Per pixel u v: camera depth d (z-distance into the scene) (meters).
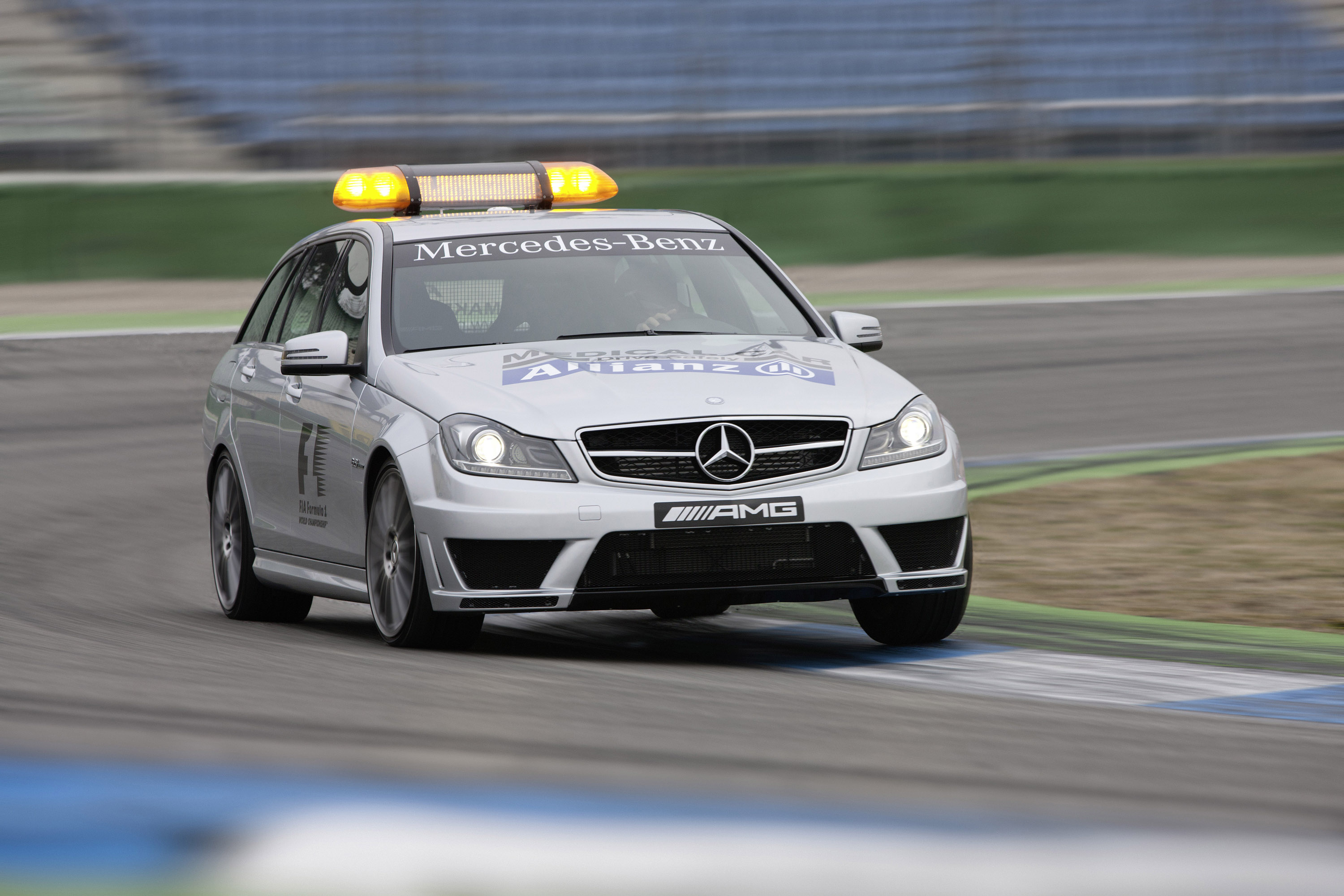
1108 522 33.59
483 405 19.83
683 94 96.94
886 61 98.94
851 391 20.44
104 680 17.44
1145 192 86.75
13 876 10.12
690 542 19.20
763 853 10.60
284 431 24.05
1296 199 86.88
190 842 10.84
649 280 23.33
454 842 10.82
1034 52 97.56
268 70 95.81
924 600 20.92
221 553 26.64
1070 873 10.27
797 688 17.62
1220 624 23.53
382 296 22.62
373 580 21.16
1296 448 44.16
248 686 17.08
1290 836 11.30
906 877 10.12
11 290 77.19
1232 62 97.12
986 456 44.06
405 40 98.19
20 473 44.12
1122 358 60.12
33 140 89.81
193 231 79.88
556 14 100.38
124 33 97.31
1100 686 18.08
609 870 10.20
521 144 94.62
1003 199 86.25
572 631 23.59
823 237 85.31
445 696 16.53
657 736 14.58
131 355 60.84
